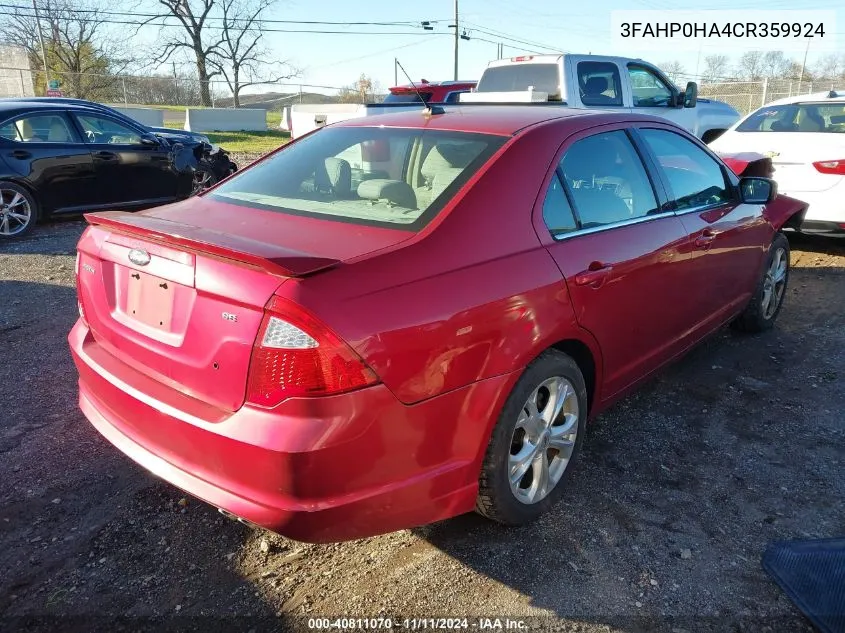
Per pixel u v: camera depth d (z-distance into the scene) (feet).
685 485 10.77
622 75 30.35
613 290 10.37
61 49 139.64
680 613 8.16
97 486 10.50
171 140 37.35
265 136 83.61
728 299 14.80
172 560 8.98
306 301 6.87
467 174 9.28
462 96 18.45
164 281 8.02
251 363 7.04
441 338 7.77
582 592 8.48
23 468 10.91
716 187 14.26
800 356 16.01
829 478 10.98
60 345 15.98
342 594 8.45
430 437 7.88
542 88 29.43
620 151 11.55
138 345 8.41
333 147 11.11
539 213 9.55
